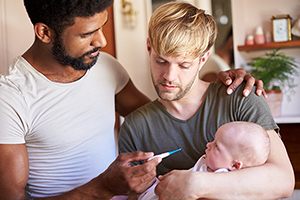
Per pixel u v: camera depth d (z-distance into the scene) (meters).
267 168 0.98
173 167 1.24
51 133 1.20
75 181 1.27
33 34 1.88
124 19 2.54
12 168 1.09
